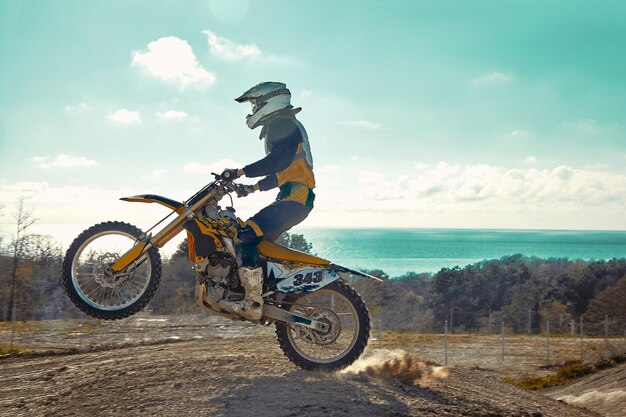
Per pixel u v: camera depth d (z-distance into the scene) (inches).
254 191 243.6
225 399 211.3
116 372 248.7
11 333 705.0
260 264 238.4
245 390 219.9
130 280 243.0
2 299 986.7
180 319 923.4
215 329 816.3
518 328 3127.5
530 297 3378.4
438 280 3804.1
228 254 233.5
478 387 281.7
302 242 1259.8
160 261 244.7
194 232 232.2
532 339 1660.9
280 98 242.7
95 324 845.8
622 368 1135.6
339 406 208.2
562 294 3400.6
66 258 242.8
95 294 246.8
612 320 2554.1
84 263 245.9
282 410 201.8
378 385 239.6
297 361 244.1
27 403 221.0
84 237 244.1
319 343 239.0
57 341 613.3
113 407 209.0
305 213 245.1
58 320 915.4
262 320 240.4
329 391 223.8
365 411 206.7
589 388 1019.9
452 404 233.1
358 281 1098.7
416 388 247.3
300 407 205.0
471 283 3779.5
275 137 242.2
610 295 2615.7
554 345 1497.3
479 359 1269.7
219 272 233.9
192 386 225.5
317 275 238.1
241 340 363.6
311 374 241.6
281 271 238.5
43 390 235.8
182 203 238.5
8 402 222.5
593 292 3348.9
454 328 2979.8
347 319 245.9
